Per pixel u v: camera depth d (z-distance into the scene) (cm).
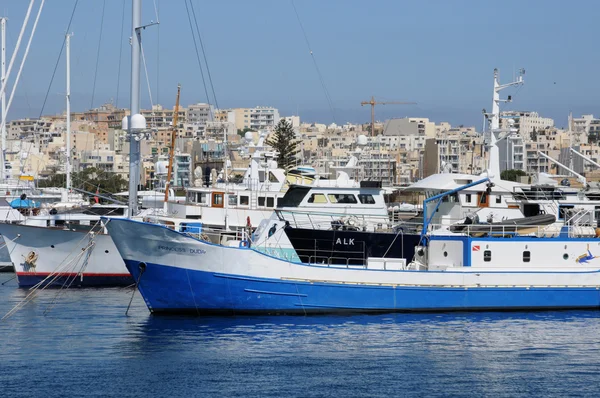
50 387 3186
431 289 4341
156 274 4200
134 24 4553
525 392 3198
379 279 4291
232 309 4203
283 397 3105
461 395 3153
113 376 3316
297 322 4125
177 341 3794
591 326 4162
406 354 3644
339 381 3278
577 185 6844
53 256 5519
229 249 4166
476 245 4416
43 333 3978
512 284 4409
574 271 4488
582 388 3244
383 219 5175
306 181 6247
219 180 6625
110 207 6538
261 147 6125
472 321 4219
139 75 4562
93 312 4478
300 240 4525
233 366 3441
